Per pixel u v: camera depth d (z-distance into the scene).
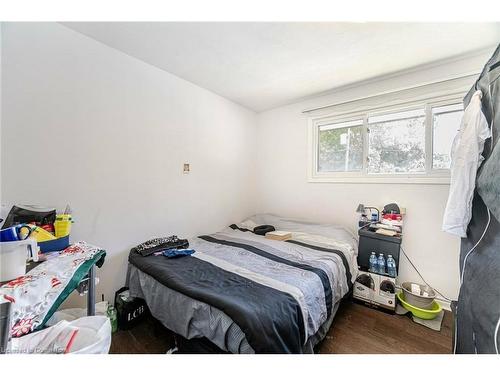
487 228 1.10
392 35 1.65
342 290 1.85
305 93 2.78
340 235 2.44
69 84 1.62
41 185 1.51
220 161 2.93
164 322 1.45
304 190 3.02
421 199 2.15
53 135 1.56
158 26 1.58
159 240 2.08
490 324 0.82
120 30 1.63
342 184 2.66
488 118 1.22
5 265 0.83
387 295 1.98
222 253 1.98
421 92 2.15
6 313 0.59
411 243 2.19
